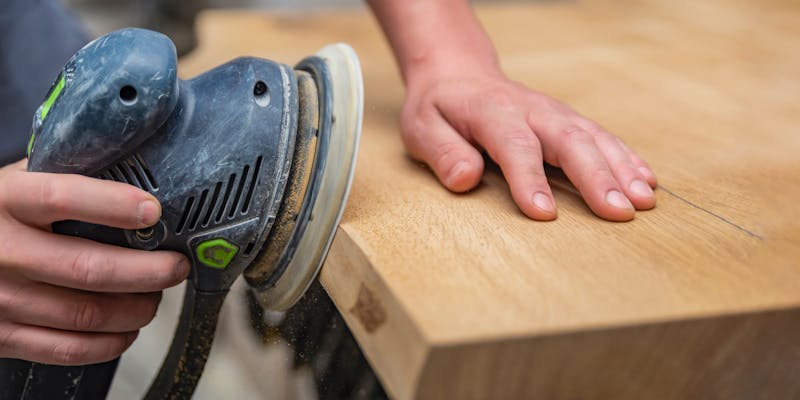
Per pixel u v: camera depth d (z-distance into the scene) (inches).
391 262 23.7
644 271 23.9
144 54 23.5
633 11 64.0
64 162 24.4
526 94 32.3
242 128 25.6
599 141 30.5
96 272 25.4
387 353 21.7
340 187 26.5
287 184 27.0
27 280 26.7
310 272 27.7
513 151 29.3
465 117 31.6
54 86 24.9
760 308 21.8
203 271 27.1
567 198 29.6
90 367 29.8
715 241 26.5
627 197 28.8
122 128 23.5
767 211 29.4
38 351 28.1
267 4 82.2
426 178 31.7
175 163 25.1
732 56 52.1
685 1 67.4
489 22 60.6
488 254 24.6
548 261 24.3
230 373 42.5
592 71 48.6
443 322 20.1
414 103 34.2
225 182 25.5
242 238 26.3
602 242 26.0
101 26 78.5
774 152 35.9
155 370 51.6
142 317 28.8
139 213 24.3
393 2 36.7
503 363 19.9
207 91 26.2
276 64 28.0
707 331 21.6
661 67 49.6
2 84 43.8
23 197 24.4
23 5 45.2
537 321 20.3
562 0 76.1
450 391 19.9
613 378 21.4
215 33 56.1
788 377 23.4
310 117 27.6
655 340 21.2
